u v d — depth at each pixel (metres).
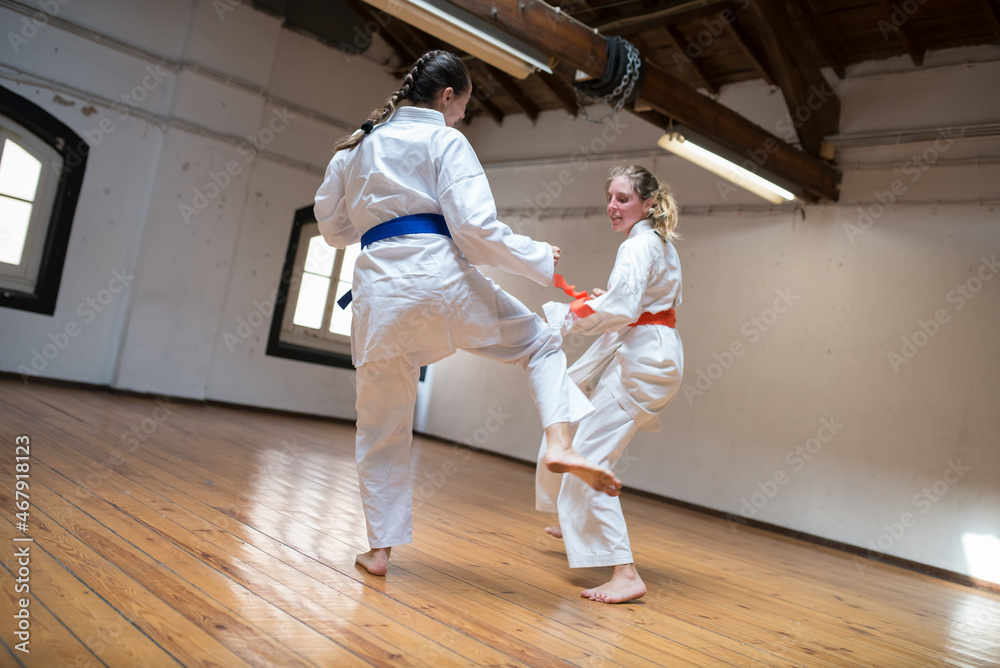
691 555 3.41
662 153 6.36
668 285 2.37
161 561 1.80
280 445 4.82
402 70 7.80
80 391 5.90
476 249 1.78
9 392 5.00
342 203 2.03
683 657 1.71
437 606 1.80
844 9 4.95
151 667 1.18
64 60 5.86
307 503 2.97
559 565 2.55
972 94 4.77
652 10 5.49
